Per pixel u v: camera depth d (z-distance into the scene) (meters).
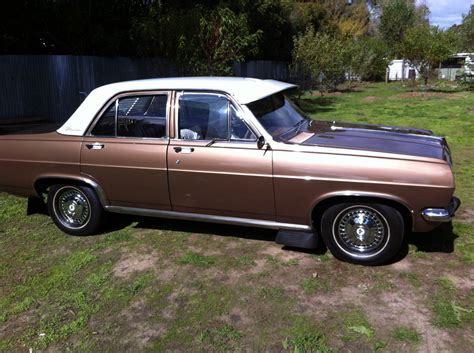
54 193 5.29
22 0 13.61
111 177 4.91
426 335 3.23
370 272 4.12
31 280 4.36
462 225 5.02
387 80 32.72
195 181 4.56
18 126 11.88
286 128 4.62
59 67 13.56
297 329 3.38
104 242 5.09
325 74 23.34
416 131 4.90
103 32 14.77
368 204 4.08
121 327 3.56
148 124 4.79
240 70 22.98
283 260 4.43
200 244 4.89
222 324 3.50
